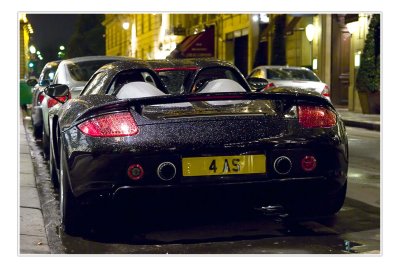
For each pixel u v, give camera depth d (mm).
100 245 4426
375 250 4219
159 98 4152
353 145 11266
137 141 4113
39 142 11562
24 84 22688
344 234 4633
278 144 4250
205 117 4234
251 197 4301
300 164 4305
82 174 4238
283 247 4297
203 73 5664
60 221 5188
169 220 5051
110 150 4113
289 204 5176
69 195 4473
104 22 75938
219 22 36688
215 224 4934
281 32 27359
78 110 4520
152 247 4352
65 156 4445
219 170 4172
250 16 31203
